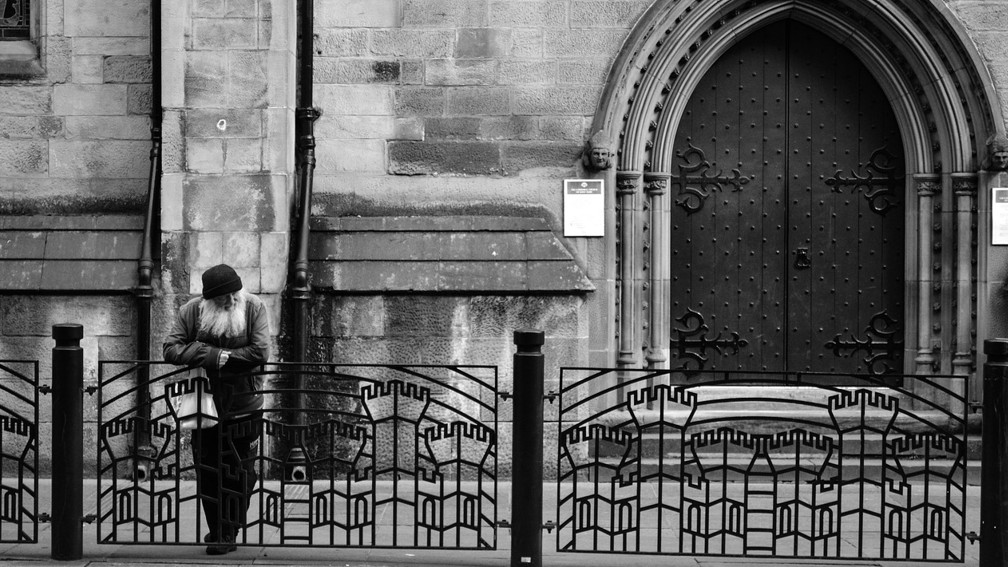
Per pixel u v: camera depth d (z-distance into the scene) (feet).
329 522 19.75
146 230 27.07
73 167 28.48
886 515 24.20
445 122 28.22
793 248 29.50
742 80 29.35
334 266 26.91
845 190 29.43
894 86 28.76
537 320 26.78
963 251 28.22
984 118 27.81
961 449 19.20
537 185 28.19
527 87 28.14
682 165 29.43
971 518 24.41
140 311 26.66
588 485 26.86
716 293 29.58
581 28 28.07
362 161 28.30
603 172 28.09
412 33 28.14
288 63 26.89
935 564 19.70
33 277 26.73
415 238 27.43
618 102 27.89
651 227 28.89
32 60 28.58
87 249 27.17
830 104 29.35
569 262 27.09
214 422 19.76
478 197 28.22
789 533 19.49
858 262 29.45
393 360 26.76
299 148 27.94
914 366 28.99
